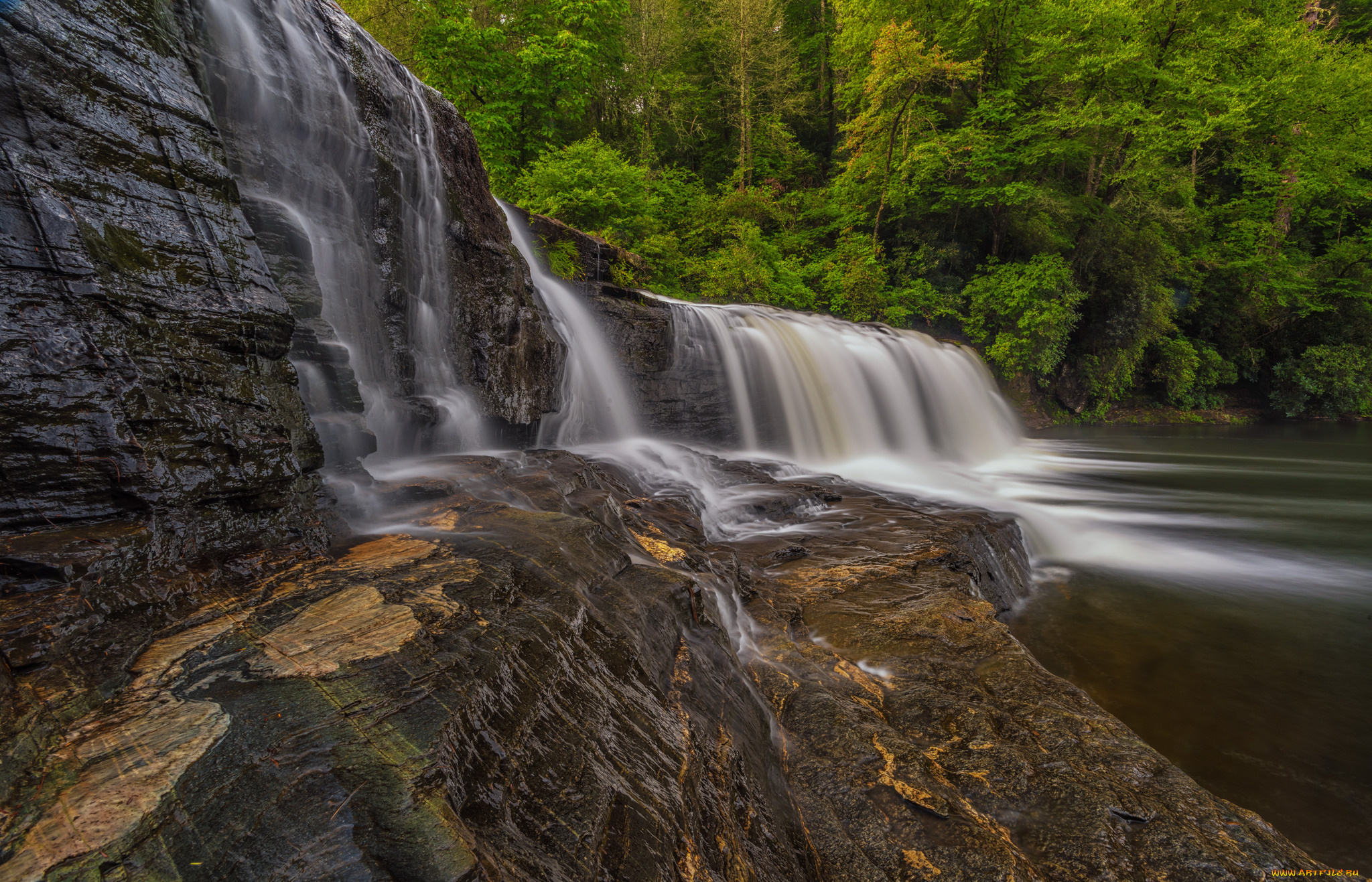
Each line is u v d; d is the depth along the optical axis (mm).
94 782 1409
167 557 2361
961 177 24016
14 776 1403
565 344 9195
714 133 31500
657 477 8500
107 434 2285
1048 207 22109
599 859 1628
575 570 3207
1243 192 28500
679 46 28859
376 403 5805
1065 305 21828
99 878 1189
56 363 2215
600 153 17297
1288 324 28203
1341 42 31125
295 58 5246
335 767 1508
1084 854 2924
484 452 7016
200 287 2789
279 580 2617
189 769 1466
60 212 2307
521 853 1518
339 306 5562
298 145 5254
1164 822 3115
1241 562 8648
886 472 13625
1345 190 26219
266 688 1804
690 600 3635
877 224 23828
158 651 1977
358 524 3672
